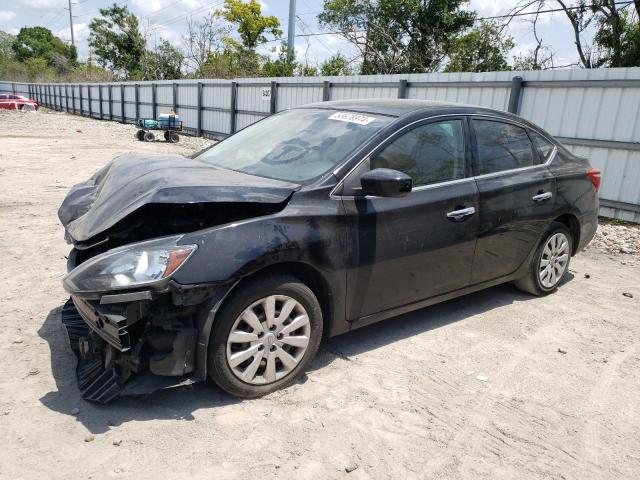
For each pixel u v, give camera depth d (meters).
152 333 2.92
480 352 4.04
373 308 3.70
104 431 2.86
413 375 3.64
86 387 3.12
